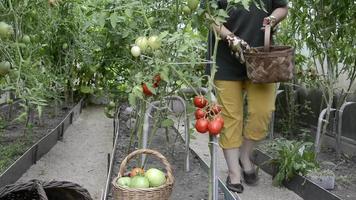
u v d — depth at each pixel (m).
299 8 3.53
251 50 2.70
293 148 3.18
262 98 2.97
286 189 3.14
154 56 2.12
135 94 2.16
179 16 2.49
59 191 2.24
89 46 4.07
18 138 3.94
